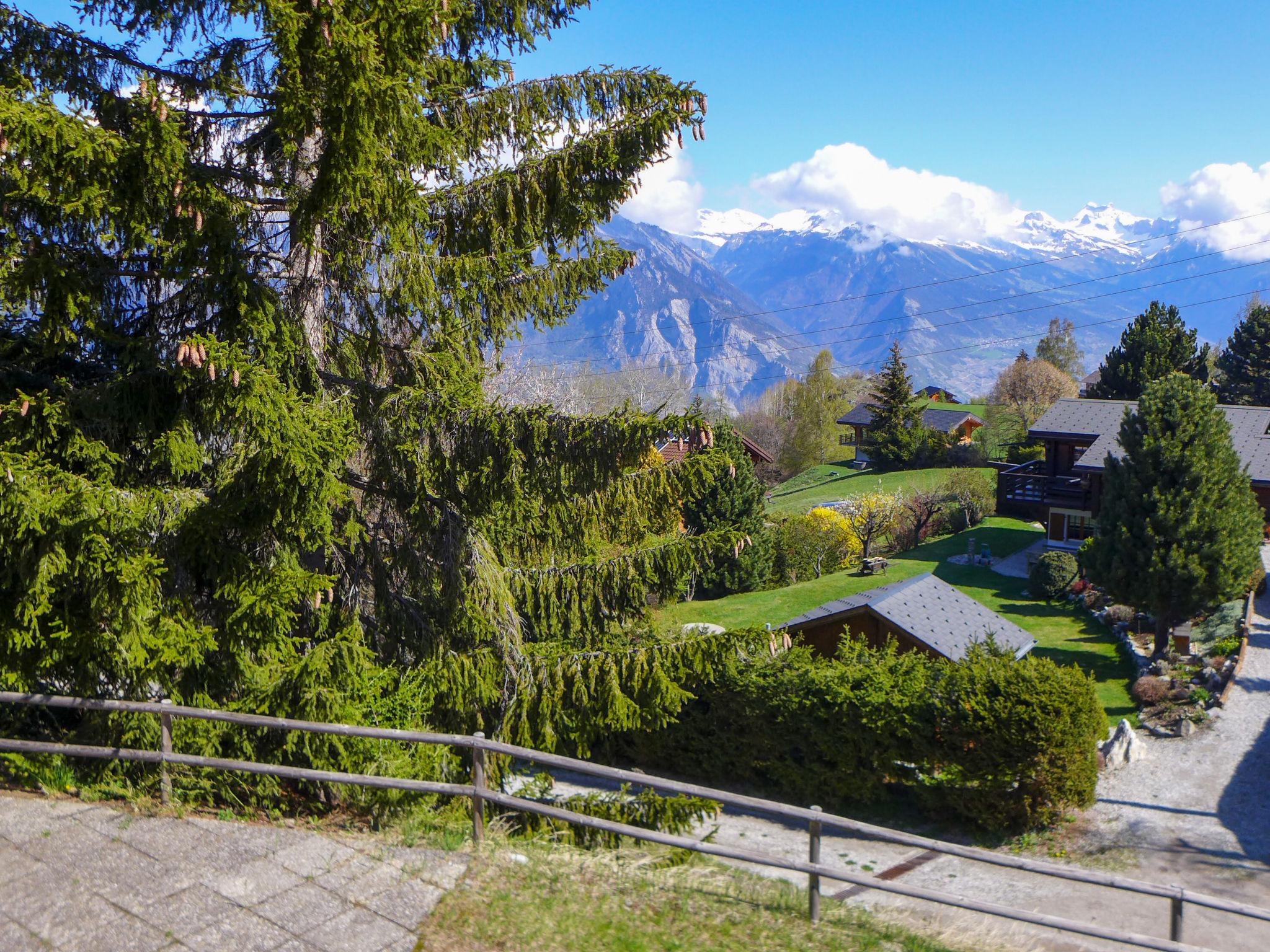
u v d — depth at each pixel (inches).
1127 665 1076.5
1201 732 860.0
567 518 447.8
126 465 404.5
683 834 423.5
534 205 438.9
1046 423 1780.3
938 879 569.9
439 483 422.6
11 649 335.6
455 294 430.3
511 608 442.9
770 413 3602.4
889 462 2800.2
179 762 322.3
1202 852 632.4
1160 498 1029.8
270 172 437.4
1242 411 1732.3
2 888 271.3
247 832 314.2
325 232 422.9
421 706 406.3
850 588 1471.5
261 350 383.9
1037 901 539.5
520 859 309.1
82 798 331.9
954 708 639.8
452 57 457.1
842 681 681.0
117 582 323.6
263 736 371.9
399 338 464.1
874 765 669.3
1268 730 855.1
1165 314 2316.7
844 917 309.7
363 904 272.7
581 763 298.2
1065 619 1283.2
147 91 323.3
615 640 486.0
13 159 322.0
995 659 672.4
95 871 283.1
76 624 342.3
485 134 448.5
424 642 454.3
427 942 255.3
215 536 355.6
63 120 307.7
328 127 346.9
